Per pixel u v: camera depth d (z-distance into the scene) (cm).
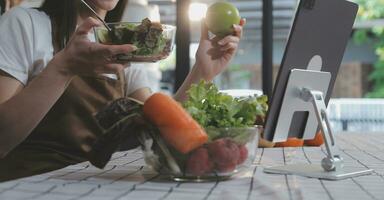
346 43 119
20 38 146
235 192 84
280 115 106
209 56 158
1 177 130
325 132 106
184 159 93
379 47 632
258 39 564
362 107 496
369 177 104
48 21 153
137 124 93
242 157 96
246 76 580
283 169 108
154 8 320
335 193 85
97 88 154
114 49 102
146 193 84
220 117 95
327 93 118
